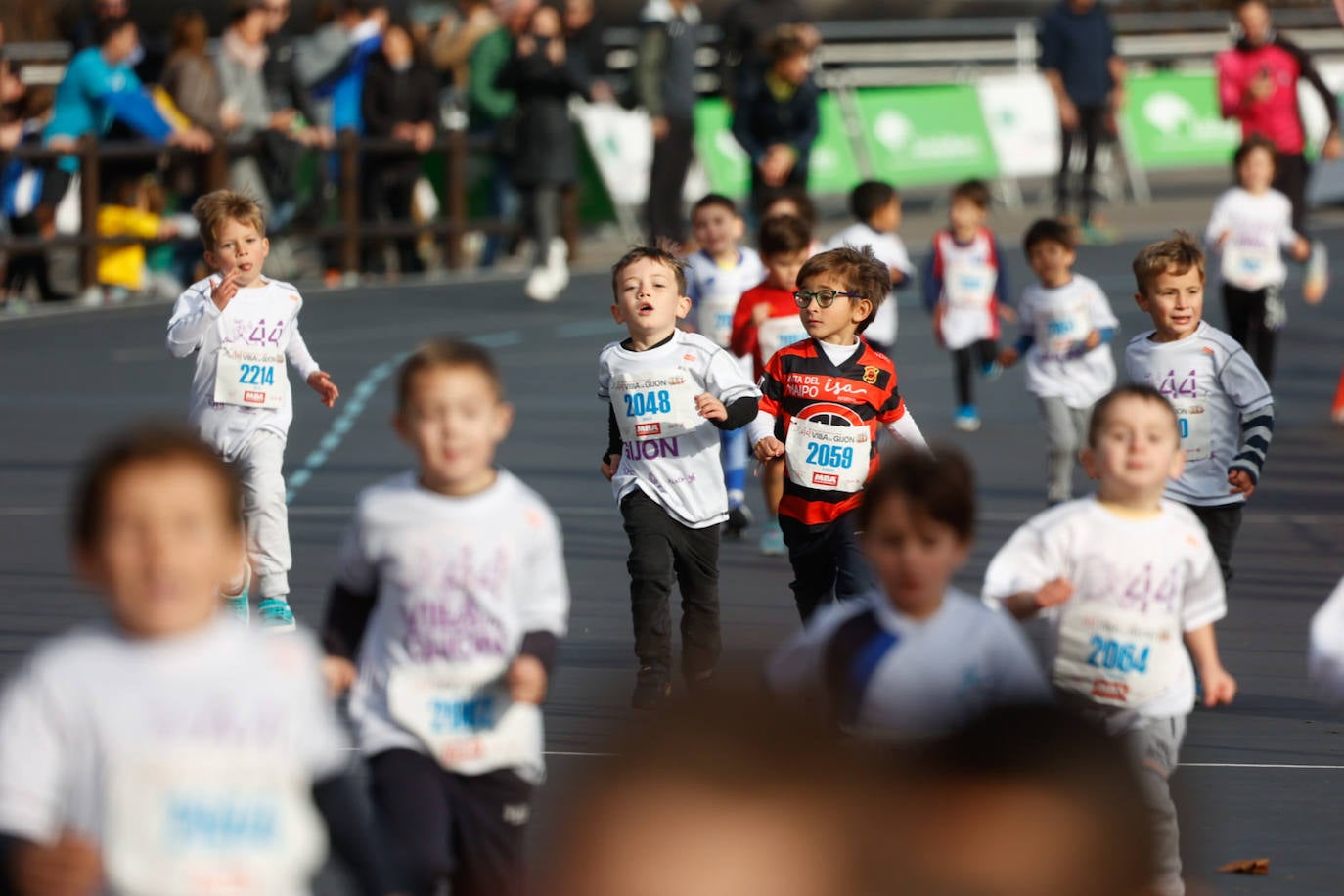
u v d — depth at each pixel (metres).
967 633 8.29
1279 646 18.03
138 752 6.19
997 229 58.84
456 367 8.70
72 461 28.95
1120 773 2.75
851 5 71.81
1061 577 9.80
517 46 48.03
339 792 6.69
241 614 17.25
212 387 17.69
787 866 2.64
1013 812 2.68
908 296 50.16
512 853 8.98
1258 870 11.30
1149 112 66.31
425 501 8.85
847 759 2.72
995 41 74.00
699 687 2.94
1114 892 2.68
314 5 62.34
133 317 44.62
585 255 57.19
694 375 15.62
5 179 45.22
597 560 22.00
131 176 46.19
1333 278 50.16
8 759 6.16
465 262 54.41
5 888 6.12
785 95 43.66
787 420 15.75
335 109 50.97
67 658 6.26
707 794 2.68
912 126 63.38
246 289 17.89
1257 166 31.00
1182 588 9.91
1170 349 15.47
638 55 51.09
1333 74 65.44
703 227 24.30
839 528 15.58
